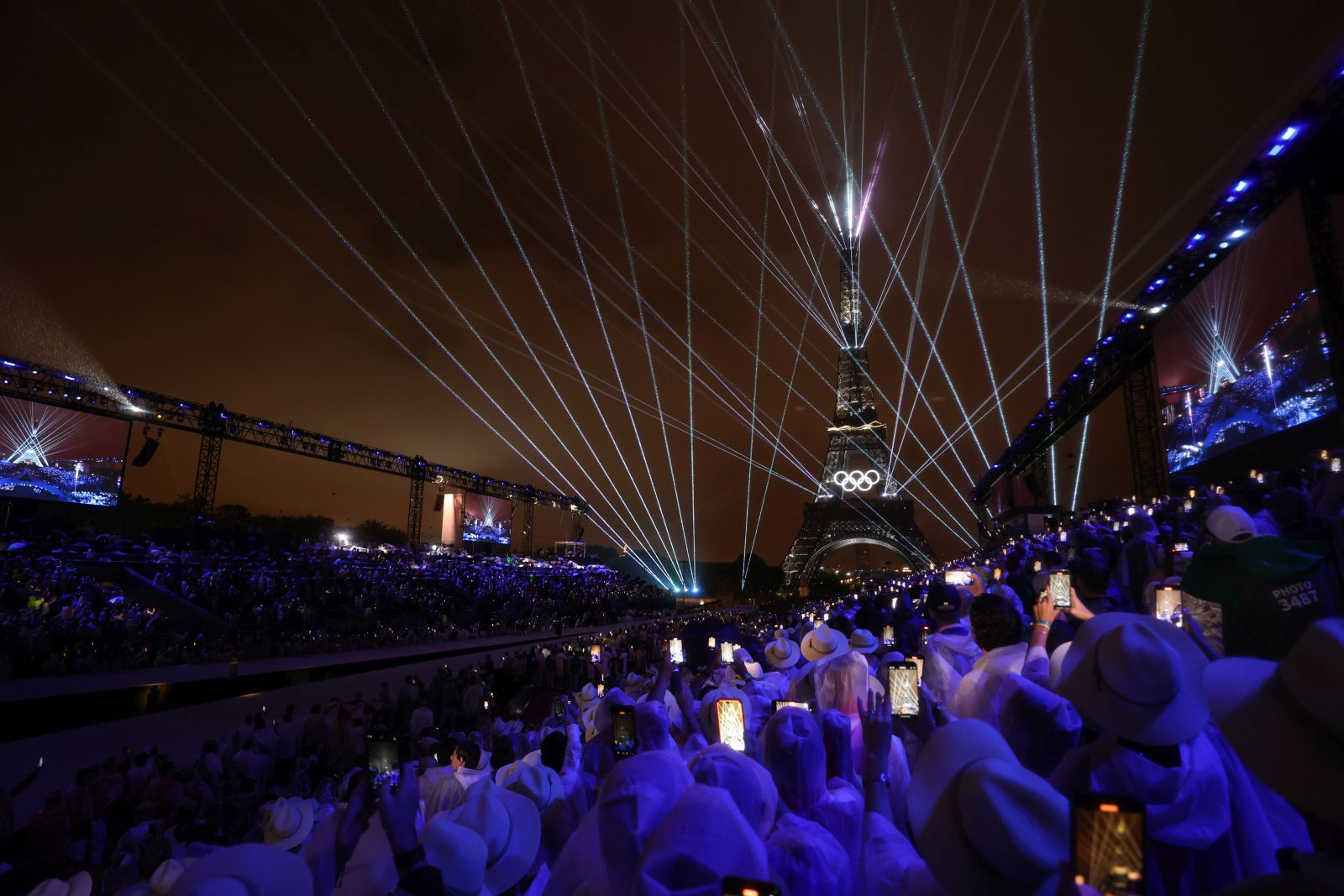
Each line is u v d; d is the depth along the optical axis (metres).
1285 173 17.31
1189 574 3.58
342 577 45.91
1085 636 2.42
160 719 21.70
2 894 8.67
